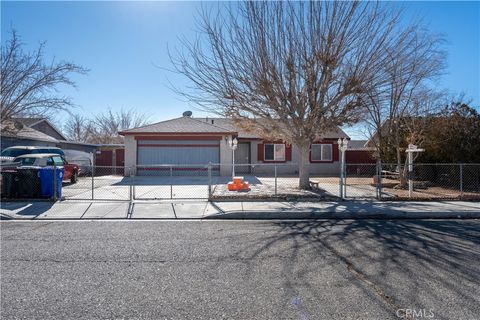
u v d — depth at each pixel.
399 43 12.95
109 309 3.99
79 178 22.31
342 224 9.08
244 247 6.69
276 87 12.89
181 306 4.08
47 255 6.12
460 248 6.57
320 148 27.50
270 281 4.86
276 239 7.34
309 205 11.55
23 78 24.28
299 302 4.18
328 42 12.29
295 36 12.58
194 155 23.81
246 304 4.13
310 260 5.82
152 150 23.64
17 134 26.66
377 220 9.74
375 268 5.40
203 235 7.76
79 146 34.69
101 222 9.43
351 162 27.62
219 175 23.80
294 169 27.25
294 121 13.52
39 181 12.66
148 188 16.64
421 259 5.86
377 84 12.98
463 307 4.03
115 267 5.47
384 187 16.84
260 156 27.34
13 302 4.16
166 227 8.72
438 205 11.55
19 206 11.51
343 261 5.76
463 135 16.86
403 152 18.50
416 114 17.56
